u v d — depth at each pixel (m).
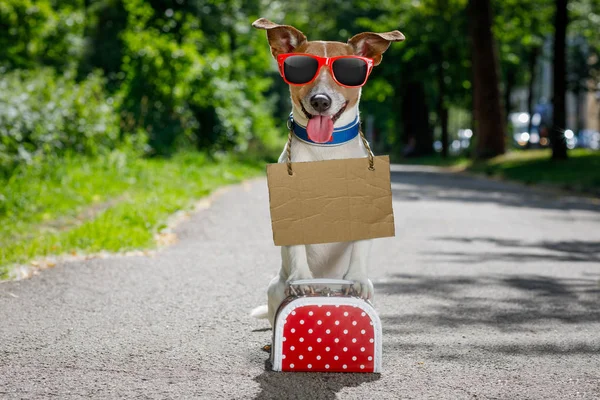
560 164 24.00
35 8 28.17
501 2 35.25
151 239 8.70
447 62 41.41
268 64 34.81
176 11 28.33
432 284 6.83
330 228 4.14
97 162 15.16
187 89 23.30
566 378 4.15
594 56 44.69
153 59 22.30
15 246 7.55
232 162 22.92
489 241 9.64
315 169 4.13
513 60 41.00
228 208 12.34
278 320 4.13
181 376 4.05
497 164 26.62
